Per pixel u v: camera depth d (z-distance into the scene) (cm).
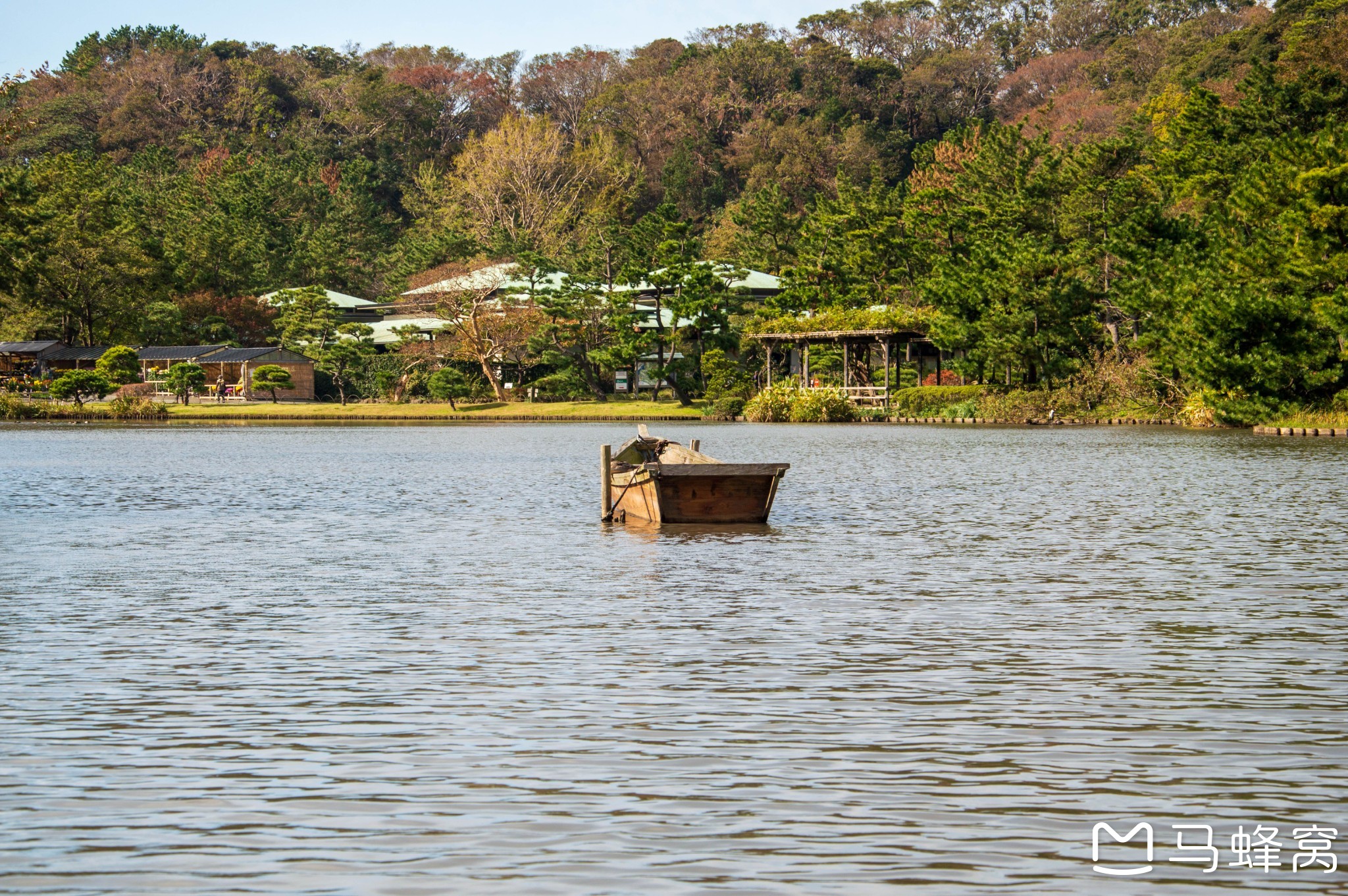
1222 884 1036
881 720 1494
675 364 12975
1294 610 2186
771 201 16138
